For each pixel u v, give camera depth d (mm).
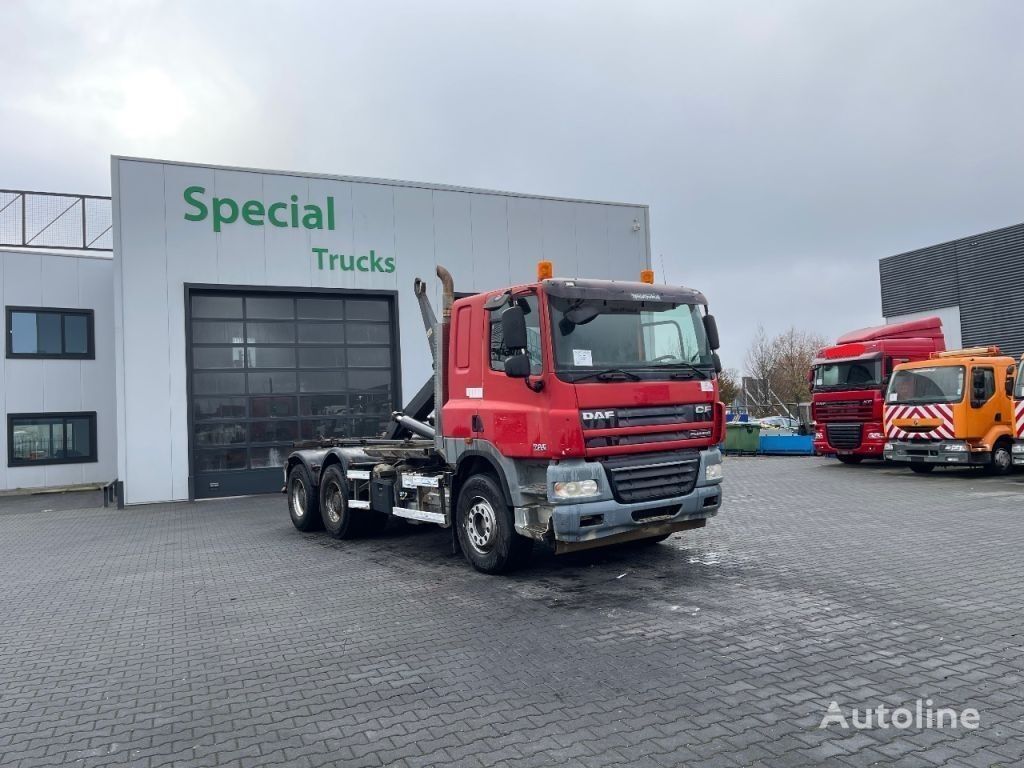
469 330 8156
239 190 17719
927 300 32969
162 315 16891
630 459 7312
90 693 5035
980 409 16000
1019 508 11188
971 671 4617
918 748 3650
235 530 12484
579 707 4340
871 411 18719
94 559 10320
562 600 6777
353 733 4160
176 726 4402
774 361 47844
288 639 6051
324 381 18453
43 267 23344
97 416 23891
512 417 7371
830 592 6586
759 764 3559
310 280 18234
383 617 6555
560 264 20844
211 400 17375
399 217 19188
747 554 8352
